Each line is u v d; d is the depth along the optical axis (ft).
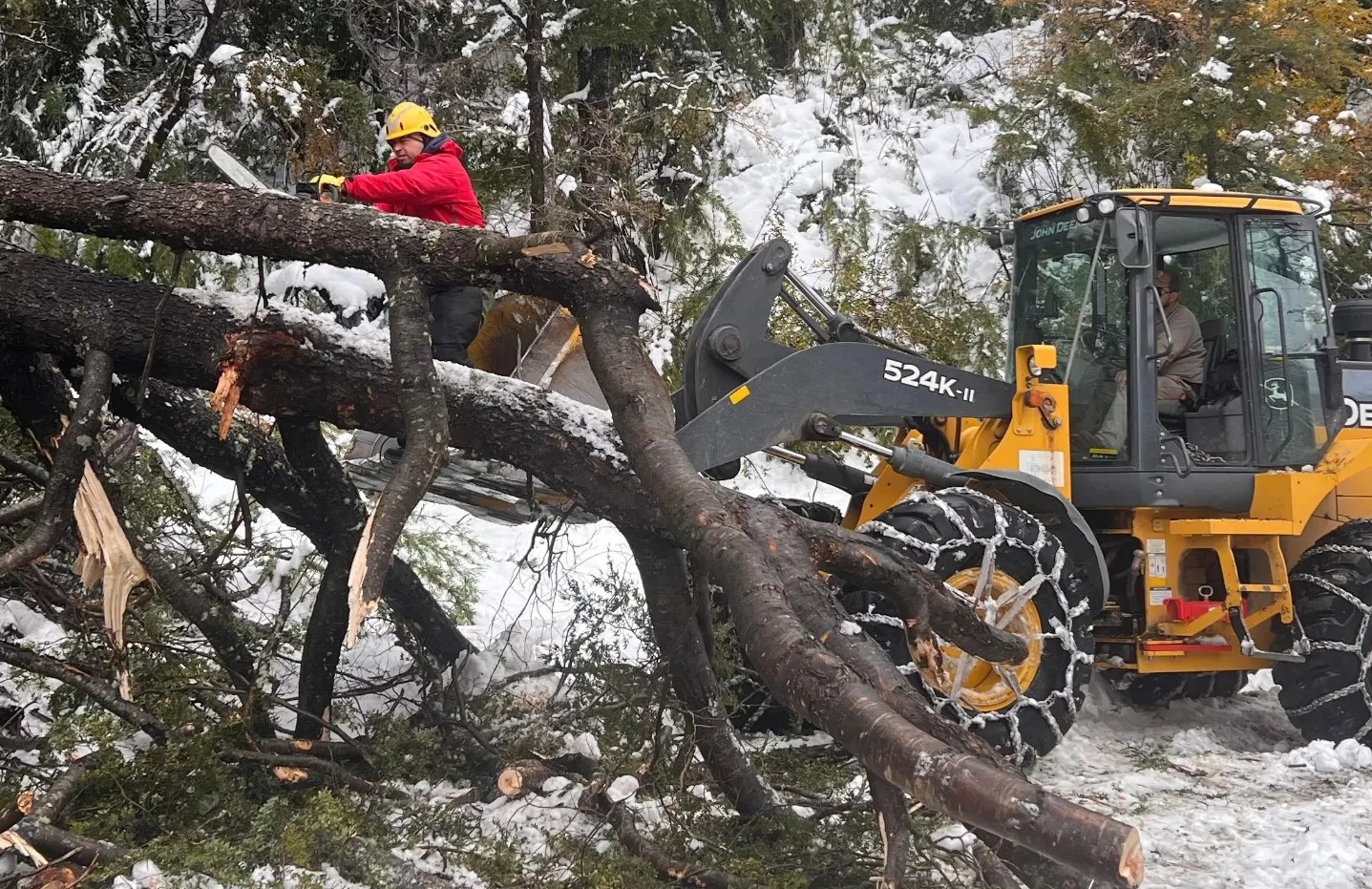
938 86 39.60
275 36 29.37
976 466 16.99
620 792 11.51
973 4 42.70
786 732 15.84
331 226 11.68
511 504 15.89
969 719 14.83
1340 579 17.52
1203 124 33.50
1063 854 7.75
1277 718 19.53
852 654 9.84
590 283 11.82
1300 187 34.24
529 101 26.66
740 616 9.93
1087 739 17.46
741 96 34.35
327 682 13.52
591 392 14.94
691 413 14.85
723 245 30.55
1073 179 35.29
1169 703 19.75
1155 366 17.43
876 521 15.16
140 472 15.34
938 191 35.78
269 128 27.09
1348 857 12.07
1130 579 17.98
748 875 10.48
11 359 12.12
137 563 11.77
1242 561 18.43
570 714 13.94
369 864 10.48
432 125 15.89
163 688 12.88
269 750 12.39
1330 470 18.21
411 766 12.92
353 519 13.75
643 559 13.20
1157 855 12.56
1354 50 38.01
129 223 11.70
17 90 27.37
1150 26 37.63
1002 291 31.76
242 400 12.09
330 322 12.18
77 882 9.79
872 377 15.42
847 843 11.13
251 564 17.66
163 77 27.73
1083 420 17.81
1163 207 17.67
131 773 11.23
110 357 11.85
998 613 14.94
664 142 32.45
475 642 18.71
